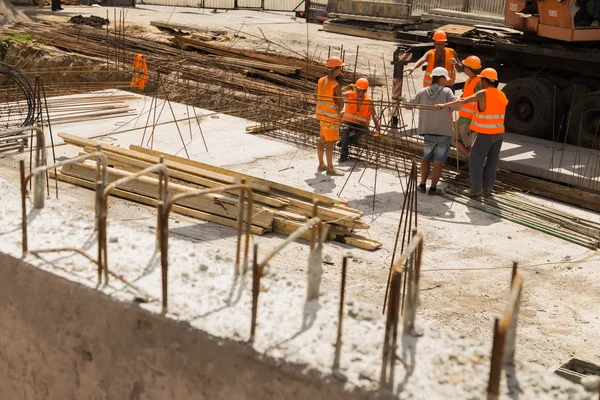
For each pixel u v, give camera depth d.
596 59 12.46
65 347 4.16
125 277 4.01
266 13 37.31
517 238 9.19
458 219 9.71
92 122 13.16
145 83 17.75
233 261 4.29
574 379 5.48
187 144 12.29
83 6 34.53
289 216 8.78
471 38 13.81
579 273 8.27
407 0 28.48
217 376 3.57
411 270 3.51
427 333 3.58
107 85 17.34
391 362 3.24
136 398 3.92
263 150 12.22
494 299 7.51
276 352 3.38
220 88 17.02
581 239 9.21
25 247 4.24
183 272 4.09
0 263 4.30
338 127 10.97
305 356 3.36
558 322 7.11
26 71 19.52
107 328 3.92
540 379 3.23
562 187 10.76
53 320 4.16
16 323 4.35
